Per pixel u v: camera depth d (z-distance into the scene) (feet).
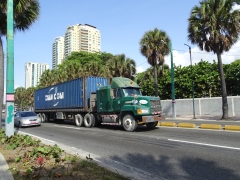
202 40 69.97
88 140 35.37
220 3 65.92
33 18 41.98
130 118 44.57
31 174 17.10
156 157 23.62
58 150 23.38
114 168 19.20
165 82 110.83
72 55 216.13
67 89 66.03
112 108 48.88
